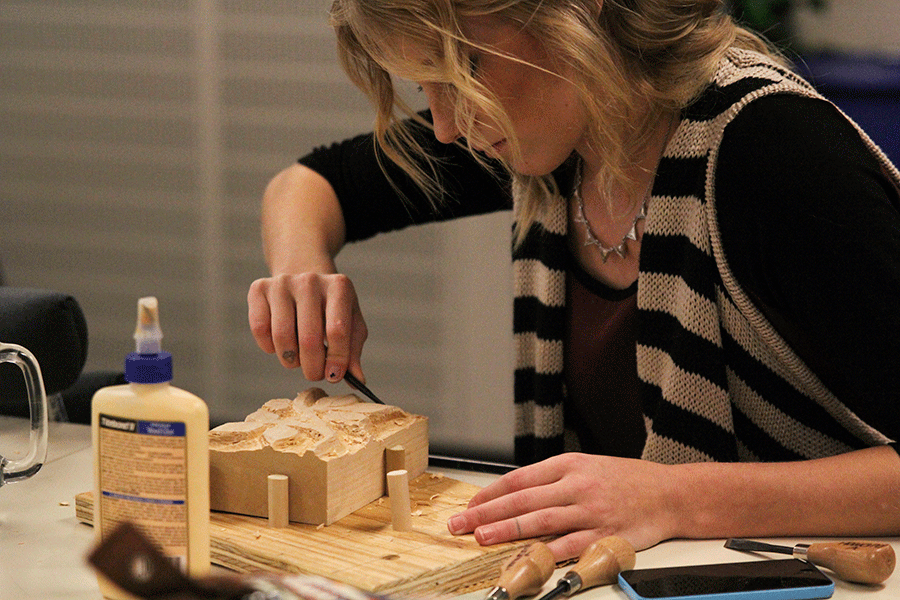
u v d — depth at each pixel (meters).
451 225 4.02
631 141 1.58
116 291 4.52
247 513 1.28
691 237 1.52
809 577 1.10
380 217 2.19
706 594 1.05
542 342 1.81
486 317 4.08
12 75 4.45
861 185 1.31
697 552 1.22
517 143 1.37
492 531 1.19
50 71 4.40
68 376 1.75
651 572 1.11
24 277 4.63
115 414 1.01
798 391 1.54
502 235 3.98
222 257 4.38
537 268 1.87
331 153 2.19
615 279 1.74
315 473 1.24
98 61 4.33
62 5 4.31
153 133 4.35
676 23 1.51
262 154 4.25
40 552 1.22
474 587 1.15
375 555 1.15
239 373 4.44
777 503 1.27
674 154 1.54
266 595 0.79
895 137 3.24
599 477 1.25
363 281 4.18
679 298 1.56
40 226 4.57
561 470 1.27
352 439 1.33
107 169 4.43
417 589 1.09
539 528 1.20
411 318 4.16
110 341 4.57
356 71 1.57
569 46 1.34
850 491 1.27
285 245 1.97
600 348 1.75
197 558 1.02
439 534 1.22
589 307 1.78
